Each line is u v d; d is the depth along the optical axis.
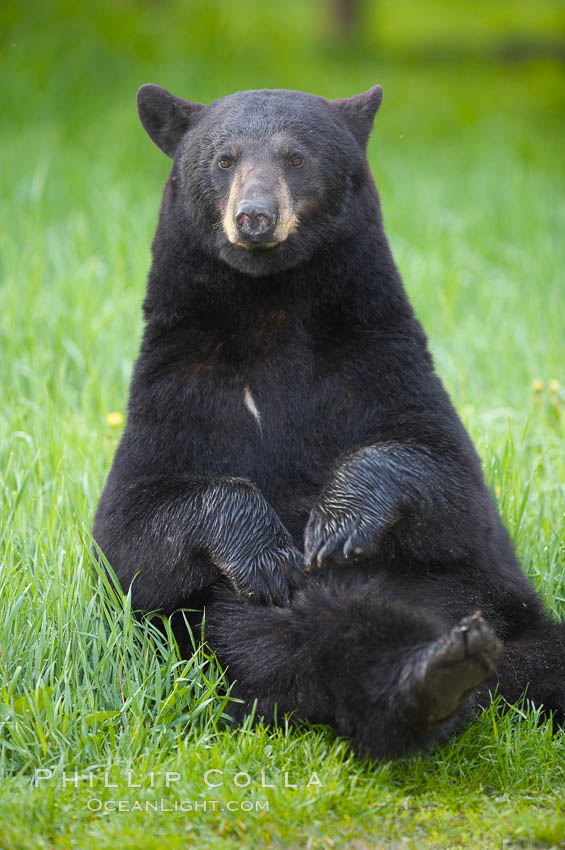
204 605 7.96
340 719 7.11
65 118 23.91
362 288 8.20
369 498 7.53
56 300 14.90
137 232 17.50
